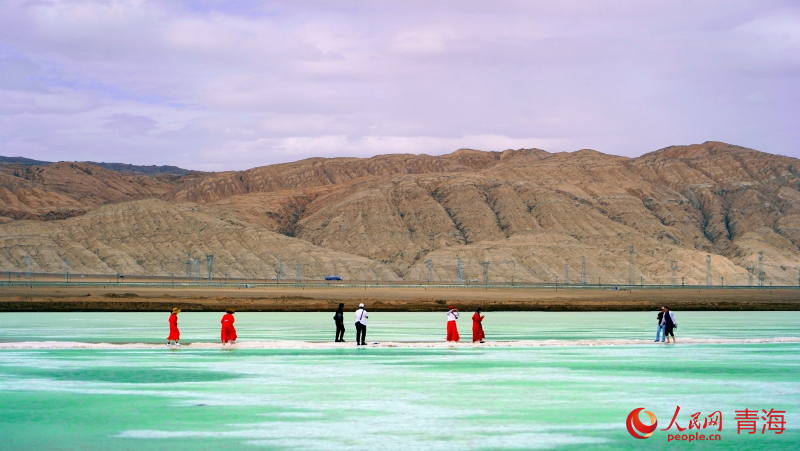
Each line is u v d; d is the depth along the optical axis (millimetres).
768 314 93000
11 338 45312
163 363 31391
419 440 17172
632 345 40656
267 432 17984
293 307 100062
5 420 19453
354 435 17672
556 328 58594
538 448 16547
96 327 57219
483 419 19578
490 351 37031
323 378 26953
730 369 29812
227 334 38969
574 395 23344
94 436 17562
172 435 17672
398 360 32688
